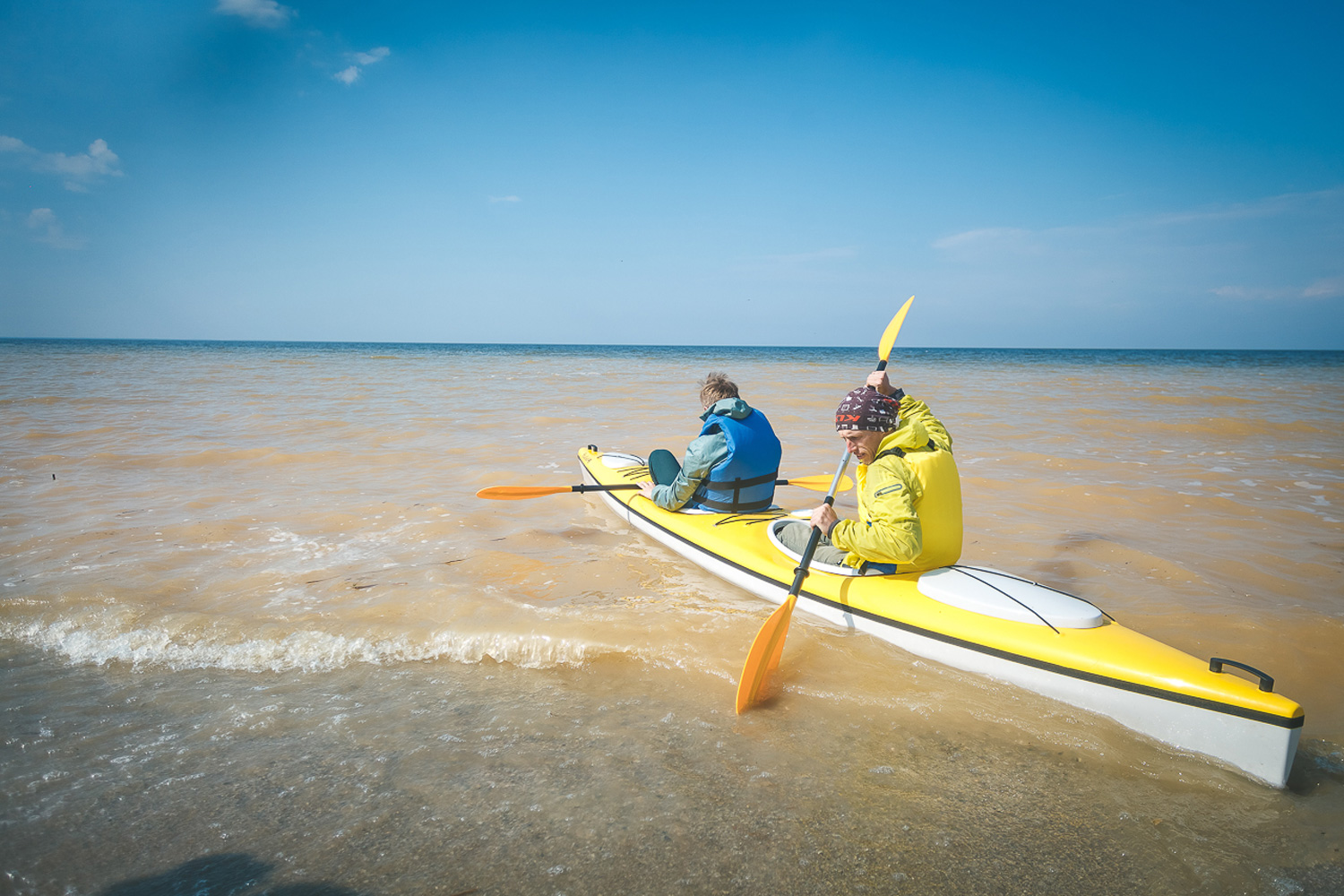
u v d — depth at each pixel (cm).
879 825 196
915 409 339
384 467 675
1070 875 178
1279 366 3706
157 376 1825
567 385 1664
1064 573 399
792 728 246
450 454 736
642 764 222
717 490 432
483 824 193
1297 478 646
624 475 543
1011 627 273
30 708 252
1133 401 1358
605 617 330
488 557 420
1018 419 1042
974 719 252
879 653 301
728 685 276
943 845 188
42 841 184
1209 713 226
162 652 295
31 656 292
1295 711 209
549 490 474
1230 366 3638
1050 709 258
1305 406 1288
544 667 291
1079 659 254
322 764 221
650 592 371
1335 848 189
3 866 175
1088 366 3531
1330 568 406
